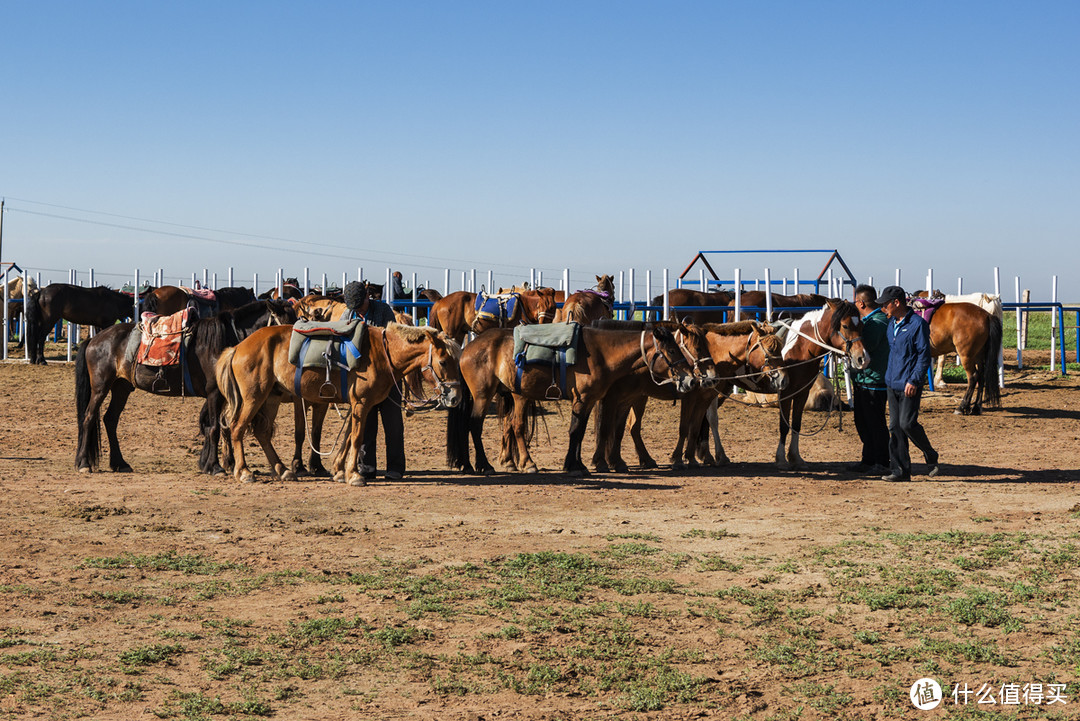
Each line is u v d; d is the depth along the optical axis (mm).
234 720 4730
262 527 8852
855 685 5219
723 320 23484
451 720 4777
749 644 5820
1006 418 18172
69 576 7141
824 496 10633
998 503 10195
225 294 25109
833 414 18109
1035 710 4875
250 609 6426
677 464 12742
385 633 5883
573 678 5305
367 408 11047
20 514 9258
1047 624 6160
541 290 19125
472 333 20719
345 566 7492
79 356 12117
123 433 16016
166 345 11672
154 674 5285
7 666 5348
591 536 8609
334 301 15688
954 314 18406
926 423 17609
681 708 4938
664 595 6789
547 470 12578
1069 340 35312
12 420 17172
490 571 7359
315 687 5160
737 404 19938
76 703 4867
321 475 12000
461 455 12141
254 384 11148
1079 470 12594
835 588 6969
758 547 8195
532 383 11719
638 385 12141
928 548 8094
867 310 12312
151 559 7625
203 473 12016
